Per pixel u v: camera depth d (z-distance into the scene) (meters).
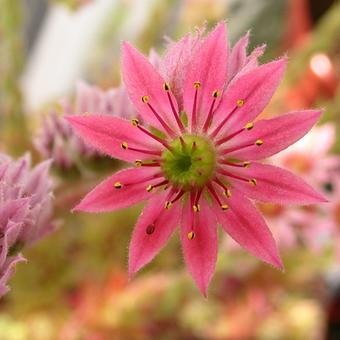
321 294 0.17
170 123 0.09
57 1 0.16
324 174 0.15
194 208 0.09
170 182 0.09
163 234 0.09
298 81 0.17
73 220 0.16
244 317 0.16
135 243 0.09
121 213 0.16
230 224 0.09
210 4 0.18
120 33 0.21
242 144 0.09
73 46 0.26
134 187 0.09
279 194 0.09
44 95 0.25
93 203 0.09
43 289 0.16
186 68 0.09
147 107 0.09
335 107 0.16
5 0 0.16
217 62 0.09
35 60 0.27
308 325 0.17
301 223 0.15
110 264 0.16
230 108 0.09
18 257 0.09
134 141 0.09
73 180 0.12
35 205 0.10
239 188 0.09
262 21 0.22
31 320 0.16
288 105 0.17
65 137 0.12
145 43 0.18
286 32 0.22
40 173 0.10
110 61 0.20
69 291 0.16
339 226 0.15
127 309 0.16
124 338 0.16
